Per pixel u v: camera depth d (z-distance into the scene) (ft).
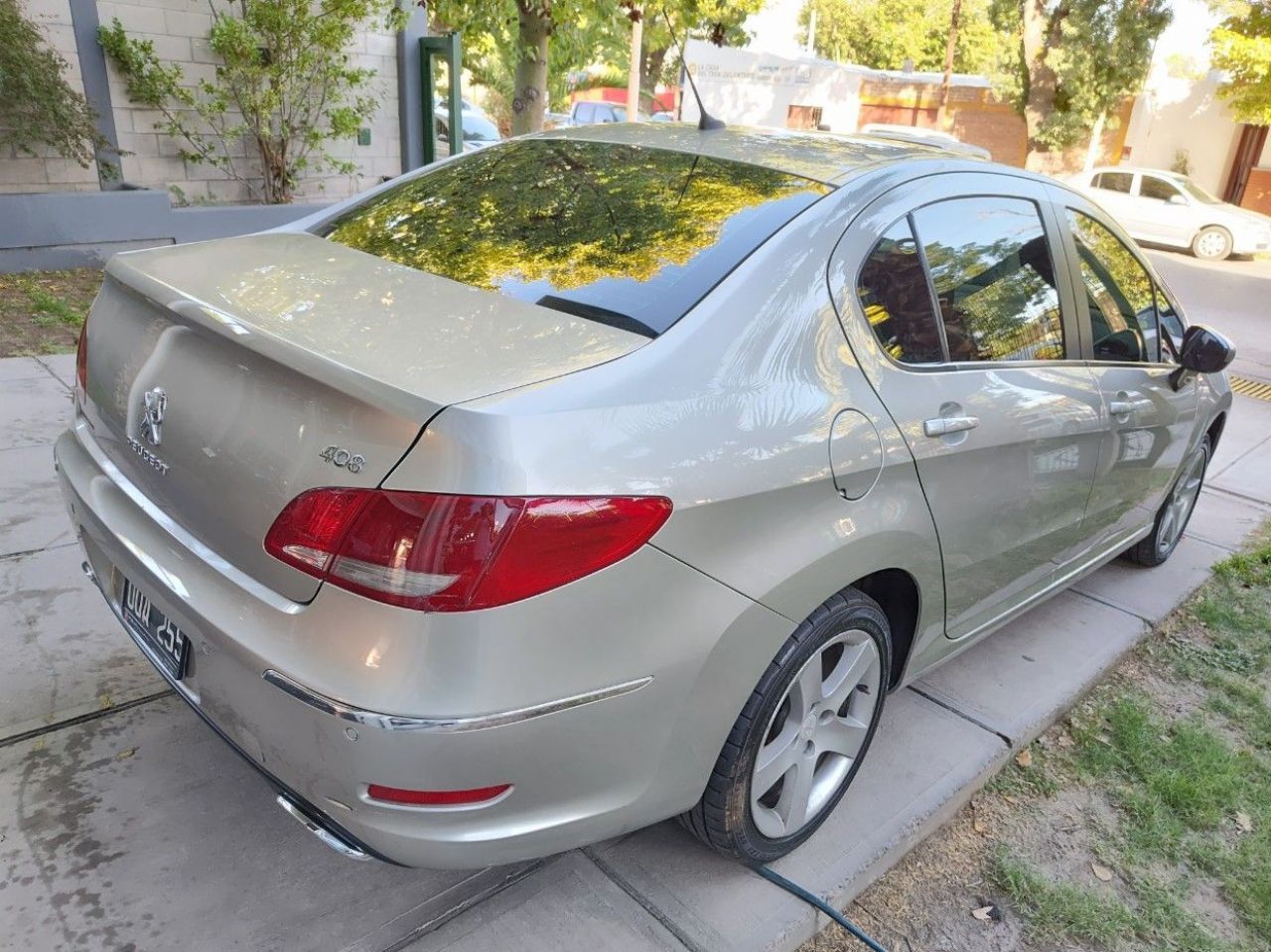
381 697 5.14
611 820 6.09
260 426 5.66
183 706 8.80
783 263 6.90
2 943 6.35
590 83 104.99
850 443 6.79
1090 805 9.21
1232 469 19.98
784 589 6.34
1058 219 9.98
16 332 19.85
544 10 24.66
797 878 7.57
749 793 6.98
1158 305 12.12
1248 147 76.07
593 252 7.23
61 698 8.71
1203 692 11.44
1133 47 65.16
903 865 8.22
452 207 8.38
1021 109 72.38
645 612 5.66
